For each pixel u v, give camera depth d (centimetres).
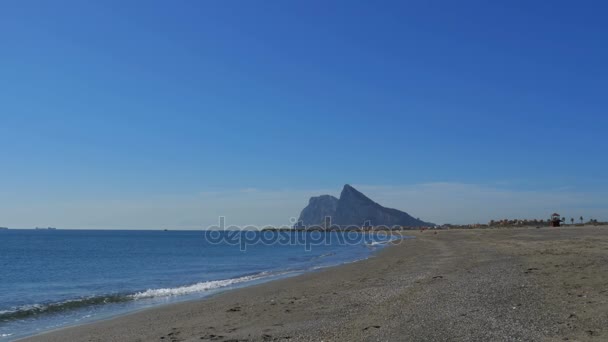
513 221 15750
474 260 2922
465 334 972
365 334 1030
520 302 1302
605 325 1001
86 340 1188
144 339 1159
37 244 10831
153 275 3425
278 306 1592
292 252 6988
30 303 2003
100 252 7344
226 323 1327
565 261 2334
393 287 1875
